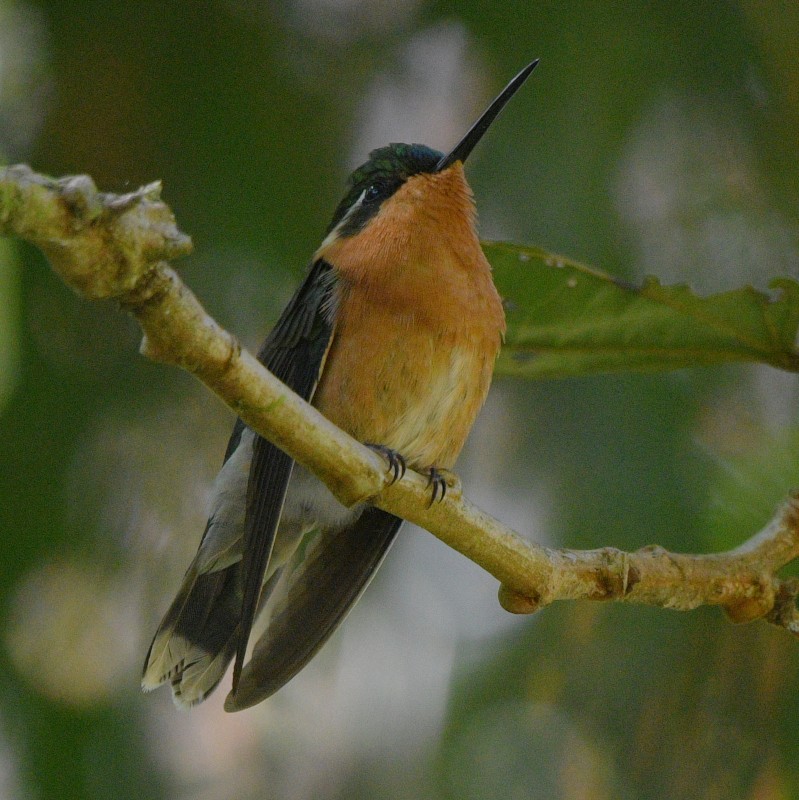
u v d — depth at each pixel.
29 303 9.52
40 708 9.43
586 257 9.20
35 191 3.74
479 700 10.23
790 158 9.46
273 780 11.23
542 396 9.34
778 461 7.50
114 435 9.32
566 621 9.21
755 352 6.18
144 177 9.55
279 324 7.93
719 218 9.48
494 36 9.58
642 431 8.79
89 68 9.73
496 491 9.52
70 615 9.26
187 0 9.80
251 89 9.66
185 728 10.96
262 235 9.49
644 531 8.51
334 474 5.10
